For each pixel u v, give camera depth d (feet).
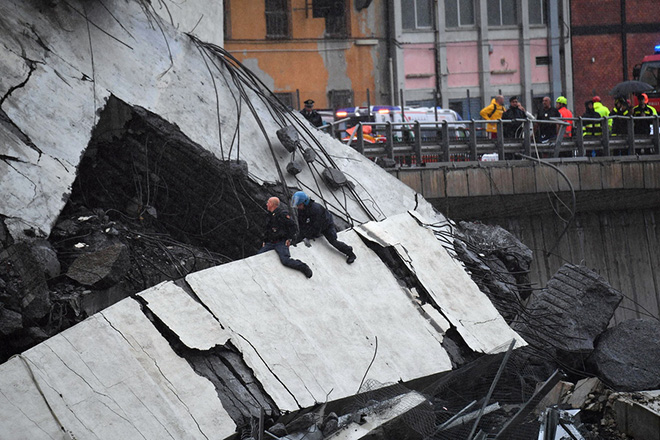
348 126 313.53
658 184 232.73
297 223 143.33
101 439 102.68
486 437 116.98
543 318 167.53
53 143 138.41
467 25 440.45
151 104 155.43
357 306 136.67
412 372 130.11
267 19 404.98
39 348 107.34
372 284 142.31
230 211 165.58
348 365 126.21
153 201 161.07
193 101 163.22
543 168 221.66
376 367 128.06
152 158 158.61
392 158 222.89
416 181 209.87
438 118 329.52
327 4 391.65
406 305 141.49
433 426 116.26
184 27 193.26
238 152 159.43
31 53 144.87
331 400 119.34
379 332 134.21
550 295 174.70
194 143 156.56
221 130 163.22
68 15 154.51
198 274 126.62
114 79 153.89
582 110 454.40
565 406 151.94
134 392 108.17
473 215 222.07
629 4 454.81
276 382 117.70
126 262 127.03
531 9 447.01
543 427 127.75
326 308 133.08
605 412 147.43
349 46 418.51
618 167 229.45
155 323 117.29
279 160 168.35
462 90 439.63
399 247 150.82
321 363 123.95
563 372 164.55
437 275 149.69
